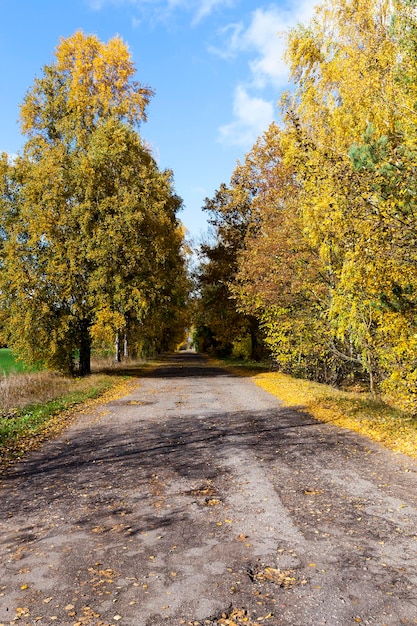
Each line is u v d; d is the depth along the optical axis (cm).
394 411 1268
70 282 2327
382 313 1009
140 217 2398
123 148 2469
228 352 4903
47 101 2711
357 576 433
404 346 984
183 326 6266
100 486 715
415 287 951
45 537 535
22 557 485
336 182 943
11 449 952
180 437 1034
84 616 376
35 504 645
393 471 759
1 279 2364
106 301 2377
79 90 2727
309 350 1992
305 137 1370
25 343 2316
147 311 2491
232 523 562
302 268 1922
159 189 2686
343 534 526
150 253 2558
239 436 1033
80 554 489
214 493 670
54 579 437
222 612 378
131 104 2916
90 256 2320
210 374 2834
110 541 519
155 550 493
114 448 952
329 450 900
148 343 4569
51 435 1094
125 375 2686
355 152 919
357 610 378
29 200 2366
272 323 2131
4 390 1709
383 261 895
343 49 1448
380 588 412
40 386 1912
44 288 2317
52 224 2358
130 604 392
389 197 871
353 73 1305
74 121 2658
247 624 361
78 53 2869
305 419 1234
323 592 406
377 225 872
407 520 562
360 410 1298
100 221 2439
